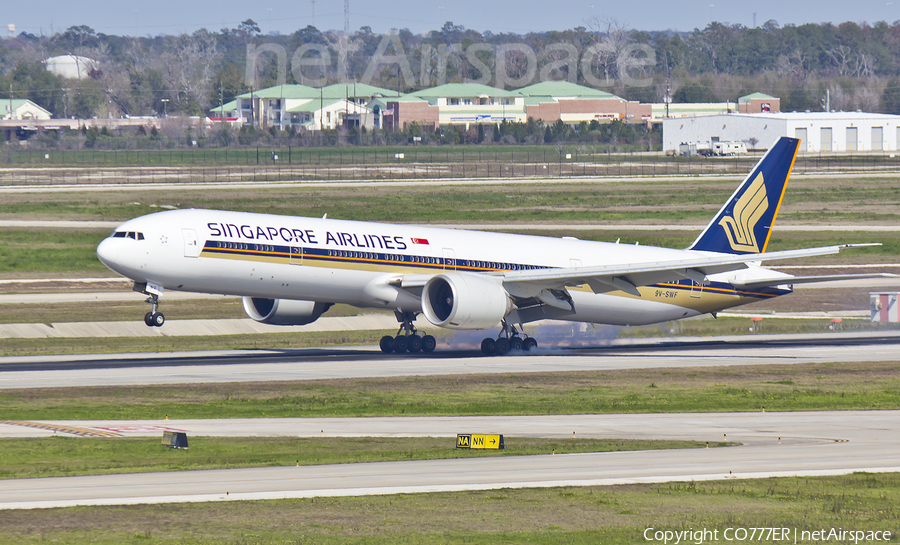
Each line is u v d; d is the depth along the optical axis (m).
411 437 125.25
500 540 82.12
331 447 118.12
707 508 92.25
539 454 114.81
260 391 160.12
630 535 84.06
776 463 111.06
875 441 124.94
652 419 141.38
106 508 89.19
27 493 94.25
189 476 101.94
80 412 140.25
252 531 82.94
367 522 85.94
